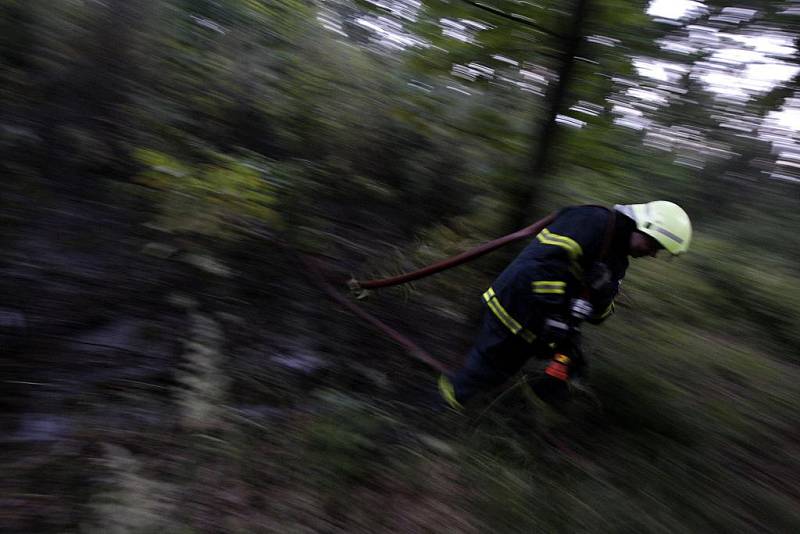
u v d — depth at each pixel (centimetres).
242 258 392
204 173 374
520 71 364
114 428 252
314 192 444
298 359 331
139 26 448
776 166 512
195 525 211
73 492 217
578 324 295
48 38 419
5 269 316
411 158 471
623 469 297
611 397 345
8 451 230
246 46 514
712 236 581
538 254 298
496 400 315
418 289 414
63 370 276
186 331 321
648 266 554
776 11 310
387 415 299
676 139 371
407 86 437
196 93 466
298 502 235
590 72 346
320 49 534
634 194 394
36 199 365
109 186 396
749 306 539
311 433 267
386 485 255
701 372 414
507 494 257
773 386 419
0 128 376
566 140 356
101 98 424
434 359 364
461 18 350
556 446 306
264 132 476
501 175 373
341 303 381
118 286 336
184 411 259
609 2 330
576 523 249
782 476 323
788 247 586
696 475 299
